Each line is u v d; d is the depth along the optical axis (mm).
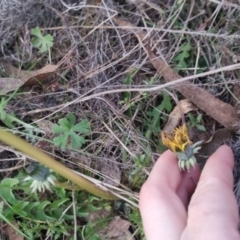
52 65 154
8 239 146
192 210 110
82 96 150
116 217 145
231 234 104
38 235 144
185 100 147
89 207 145
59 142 142
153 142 147
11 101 153
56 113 152
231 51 150
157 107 149
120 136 148
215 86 151
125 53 156
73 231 145
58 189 145
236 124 142
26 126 149
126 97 151
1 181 147
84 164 147
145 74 155
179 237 113
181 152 124
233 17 156
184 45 155
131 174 145
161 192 122
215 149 144
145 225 118
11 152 151
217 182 116
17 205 142
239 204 137
